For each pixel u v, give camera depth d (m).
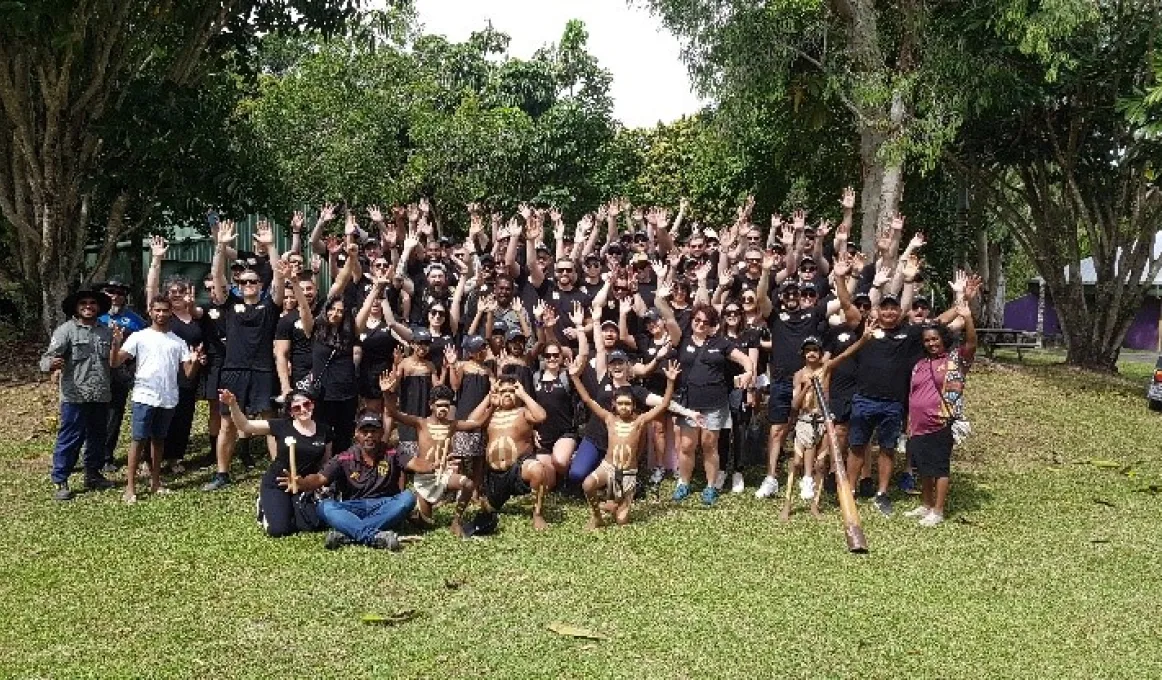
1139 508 8.78
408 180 23.06
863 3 15.35
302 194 19.62
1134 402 15.66
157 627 5.74
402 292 10.04
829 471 9.09
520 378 8.53
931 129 14.89
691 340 8.95
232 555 6.98
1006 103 16.64
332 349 8.76
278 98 20.72
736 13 15.42
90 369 8.45
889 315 8.42
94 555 6.97
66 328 8.42
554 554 7.10
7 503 8.25
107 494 8.55
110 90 14.67
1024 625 5.90
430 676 5.13
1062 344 32.69
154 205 15.61
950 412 8.09
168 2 14.65
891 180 16.05
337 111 20.86
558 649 5.46
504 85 29.70
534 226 10.30
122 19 13.95
